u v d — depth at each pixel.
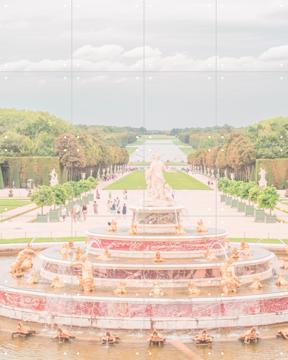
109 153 181.38
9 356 46.31
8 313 54.47
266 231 96.75
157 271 57.06
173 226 64.00
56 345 48.50
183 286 56.81
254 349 47.75
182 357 46.25
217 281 57.62
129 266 57.19
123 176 185.00
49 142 184.62
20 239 85.69
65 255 61.91
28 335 50.31
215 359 45.88
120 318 51.22
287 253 73.94
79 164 175.25
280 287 57.00
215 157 173.25
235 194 134.12
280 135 172.50
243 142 170.00
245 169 171.00
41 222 108.88
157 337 48.44
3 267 67.44
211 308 51.56
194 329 50.94
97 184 172.38
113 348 47.91
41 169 174.38
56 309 52.75
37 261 68.00
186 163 181.62
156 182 65.69
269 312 52.91
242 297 52.31
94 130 183.00
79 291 54.81
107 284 57.03
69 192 123.00
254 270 60.09
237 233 94.00
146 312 51.34
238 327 51.56
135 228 63.84
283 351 47.38
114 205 123.62
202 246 61.75
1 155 179.00
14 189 175.38
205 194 152.00
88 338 49.91
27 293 53.94
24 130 189.00
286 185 166.50
